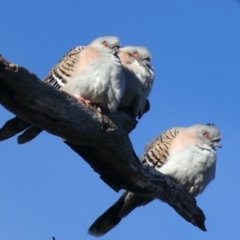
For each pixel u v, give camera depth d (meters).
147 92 14.72
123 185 13.05
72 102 11.34
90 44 13.78
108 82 12.98
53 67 13.64
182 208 14.08
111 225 14.77
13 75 10.33
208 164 14.82
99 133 11.79
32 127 12.63
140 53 14.72
